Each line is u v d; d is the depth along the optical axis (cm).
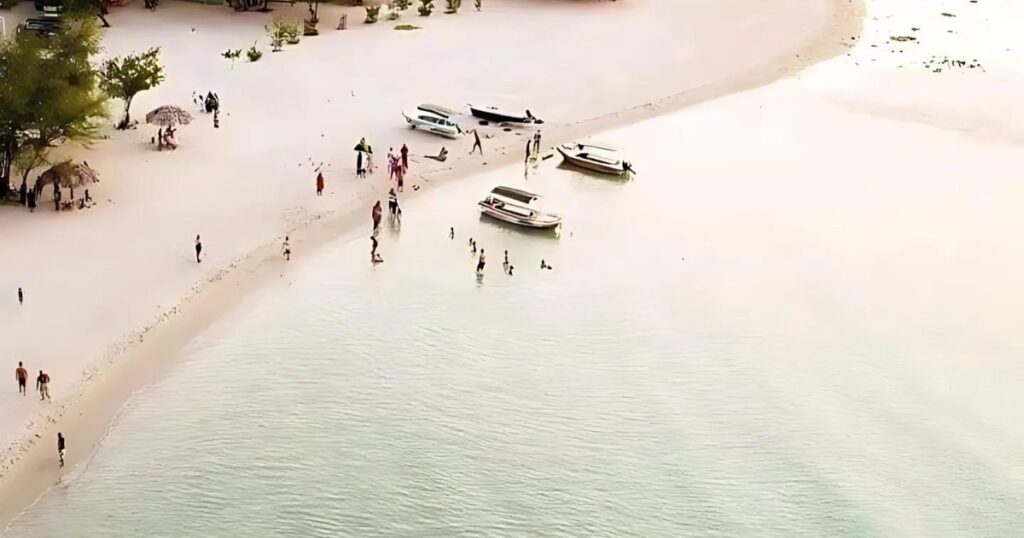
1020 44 10119
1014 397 4225
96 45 7044
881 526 3472
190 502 3456
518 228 5650
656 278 5147
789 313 4838
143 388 4028
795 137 7319
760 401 4138
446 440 3834
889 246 5597
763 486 3647
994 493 3650
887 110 7956
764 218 5919
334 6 10331
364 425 3897
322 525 3388
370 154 6281
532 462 3731
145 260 4941
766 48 9788
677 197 6197
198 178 5934
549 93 8025
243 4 9925
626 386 4212
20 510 3369
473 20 10194
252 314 4612
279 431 3838
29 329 4266
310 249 5259
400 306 4769
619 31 10144
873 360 4466
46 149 5859
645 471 3703
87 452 3647
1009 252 5559
